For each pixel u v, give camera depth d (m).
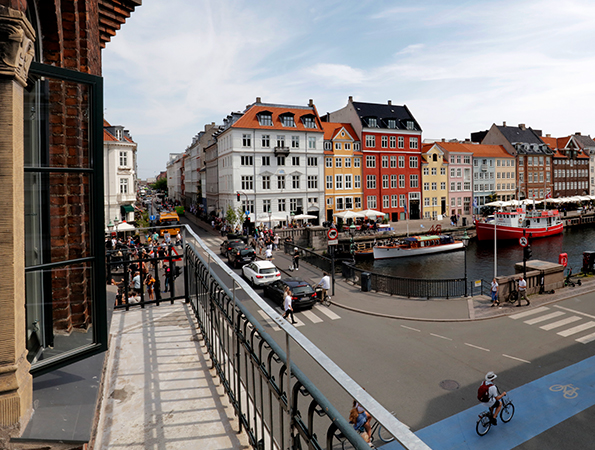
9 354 2.26
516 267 24.41
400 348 15.27
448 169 70.69
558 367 13.38
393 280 23.52
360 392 1.36
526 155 82.50
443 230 54.47
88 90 3.07
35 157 3.21
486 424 9.84
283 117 54.38
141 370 4.20
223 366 3.72
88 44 4.68
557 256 43.81
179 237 19.86
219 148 60.28
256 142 52.50
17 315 2.31
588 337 16.06
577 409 10.84
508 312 19.56
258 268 23.98
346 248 43.69
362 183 61.28
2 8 2.09
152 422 3.28
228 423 3.27
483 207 74.31
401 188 64.81
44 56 4.06
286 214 54.34
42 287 3.22
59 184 3.35
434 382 12.45
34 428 2.29
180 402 3.59
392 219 64.25
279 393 2.32
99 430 3.17
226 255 34.44
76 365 3.18
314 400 1.83
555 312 19.50
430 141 79.62
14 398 2.25
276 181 53.69
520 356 14.36
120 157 47.22
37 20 3.89
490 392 9.78
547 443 9.45
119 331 5.36
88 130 3.11
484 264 40.25
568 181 92.50
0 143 2.20
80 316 3.31
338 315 19.59
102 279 3.21
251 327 2.90
